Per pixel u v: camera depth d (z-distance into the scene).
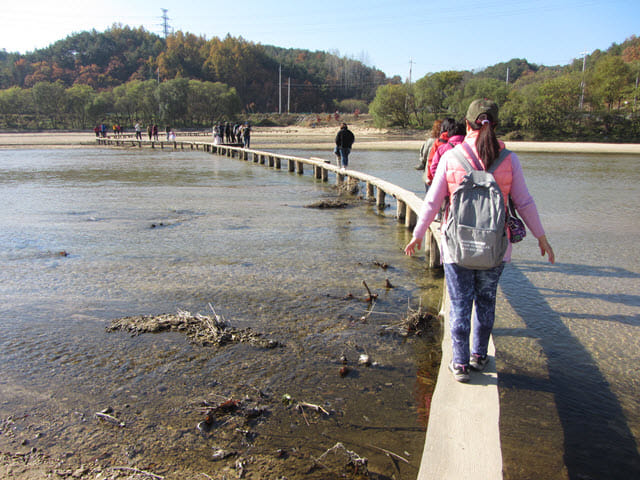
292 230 8.56
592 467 2.58
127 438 2.79
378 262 6.49
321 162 16.88
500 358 3.80
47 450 2.68
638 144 51.31
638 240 7.89
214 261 6.50
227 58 156.75
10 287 5.38
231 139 35.78
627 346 4.01
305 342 4.03
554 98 62.75
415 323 4.31
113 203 11.56
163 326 4.27
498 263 2.66
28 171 19.70
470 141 2.77
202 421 2.95
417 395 3.26
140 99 98.69
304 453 2.67
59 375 3.47
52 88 88.62
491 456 2.24
